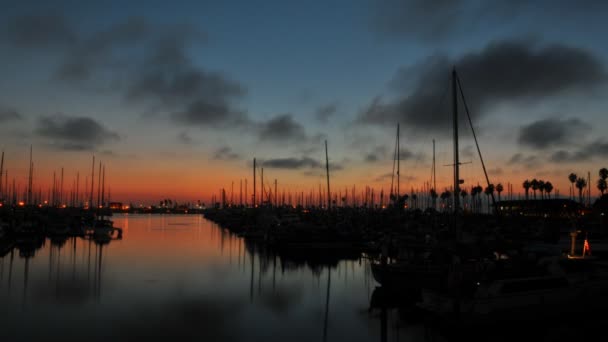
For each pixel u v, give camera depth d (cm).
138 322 2083
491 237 4481
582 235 5097
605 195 9488
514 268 2138
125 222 13462
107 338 1834
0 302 2445
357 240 5541
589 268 2192
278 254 4916
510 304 1934
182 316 2208
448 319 1923
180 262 4184
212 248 5525
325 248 5400
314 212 10600
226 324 2081
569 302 2047
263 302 2556
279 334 1933
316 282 3225
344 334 1938
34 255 4581
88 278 3231
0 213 6644
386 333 1952
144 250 5162
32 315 2175
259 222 7856
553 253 3406
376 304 2523
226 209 14975
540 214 11044
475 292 1941
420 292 2536
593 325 1909
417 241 4084
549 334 1841
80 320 2102
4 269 3634
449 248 2716
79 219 7862
